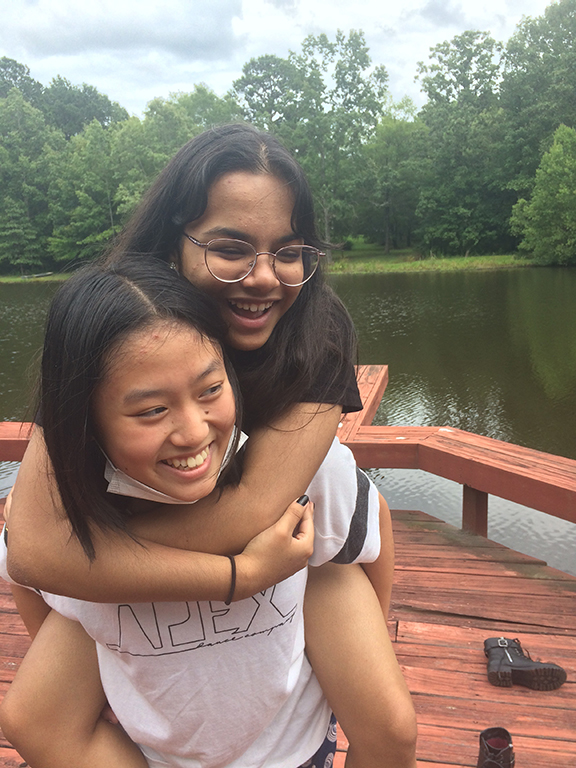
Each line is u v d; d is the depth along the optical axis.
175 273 0.97
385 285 22.77
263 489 1.04
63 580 0.96
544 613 2.45
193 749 1.09
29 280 36.53
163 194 1.10
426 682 2.09
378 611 1.21
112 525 0.94
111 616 1.02
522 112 38.69
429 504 4.36
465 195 39.59
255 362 1.16
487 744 1.59
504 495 2.92
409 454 3.29
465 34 41.94
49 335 0.88
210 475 0.95
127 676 1.08
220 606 1.01
